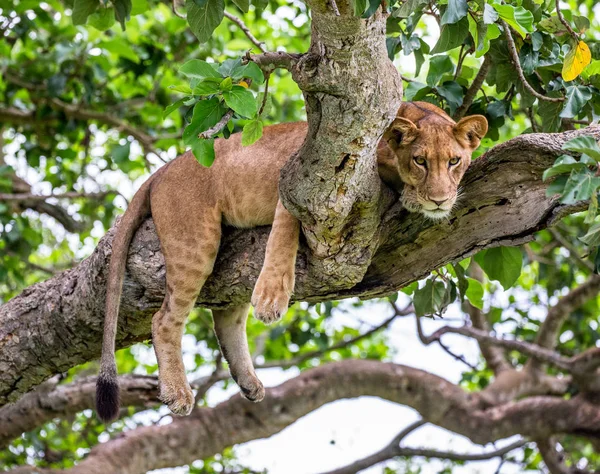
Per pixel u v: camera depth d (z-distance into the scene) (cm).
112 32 1196
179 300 638
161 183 653
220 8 575
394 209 579
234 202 629
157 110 1202
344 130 485
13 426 977
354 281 580
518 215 559
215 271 638
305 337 1134
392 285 598
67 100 1200
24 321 721
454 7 535
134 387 953
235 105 489
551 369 1445
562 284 1222
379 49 460
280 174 535
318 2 421
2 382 740
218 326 730
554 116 670
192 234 633
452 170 582
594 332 1264
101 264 664
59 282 716
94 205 1252
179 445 1080
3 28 1110
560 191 465
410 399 1165
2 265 1113
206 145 511
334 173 507
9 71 1148
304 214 536
